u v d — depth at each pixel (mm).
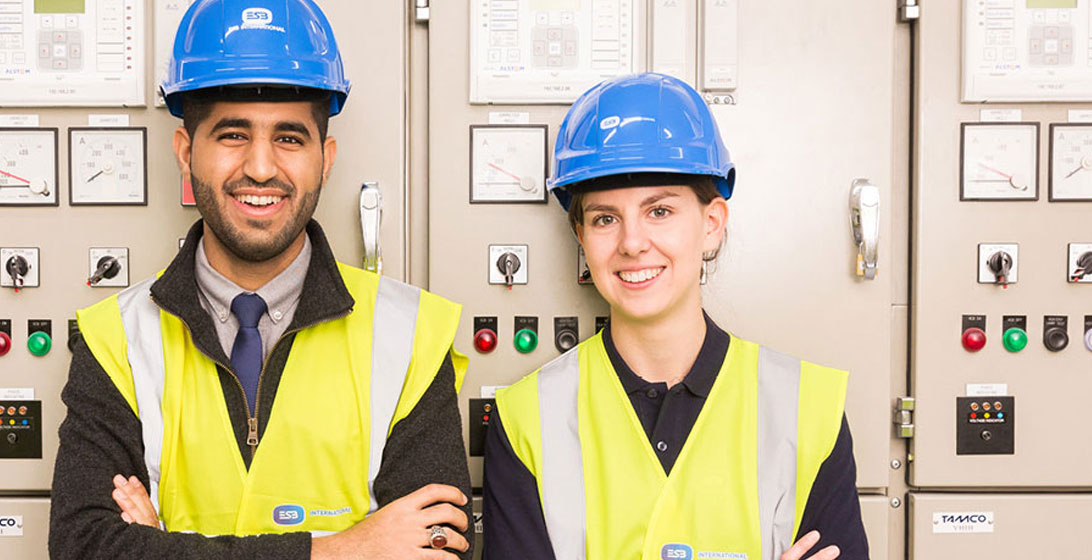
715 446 1238
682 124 1237
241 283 1233
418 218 1554
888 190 1524
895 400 1556
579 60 1507
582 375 1320
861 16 1524
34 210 1507
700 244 1271
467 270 1515
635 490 1224
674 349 1271
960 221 1530
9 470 1504
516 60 1502
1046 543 1536
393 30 1508
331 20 1507
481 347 1506
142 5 1493
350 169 1512
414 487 1186
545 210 1514
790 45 1525
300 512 1200
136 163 1505
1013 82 1510
